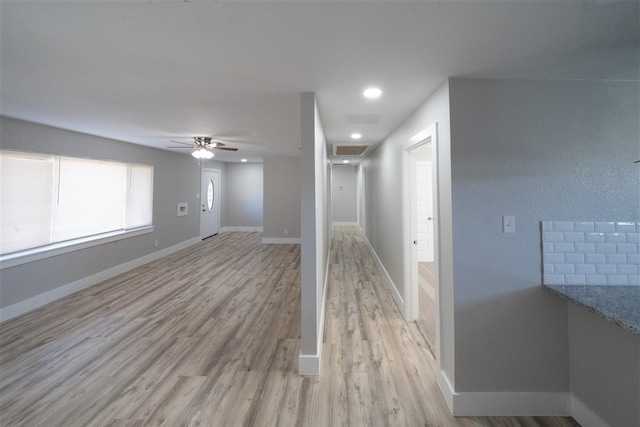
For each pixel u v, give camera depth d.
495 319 1.79
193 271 4.84
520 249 1.79
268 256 5.94
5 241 3.05
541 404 1.76
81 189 3.97
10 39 1.42
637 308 1.36
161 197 5.75
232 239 7.84
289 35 1.37
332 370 2.17
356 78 1.86
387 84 1.95
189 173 6.80
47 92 2.19
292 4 1.15
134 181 5.00
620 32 1.32
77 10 1.19
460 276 1.79
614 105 1.79
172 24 1.29
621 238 1.76
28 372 2.13
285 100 2.33
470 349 1.79
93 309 3.28
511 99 1.80
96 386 1.97
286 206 7.32
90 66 1.73
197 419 1.69
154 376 2.09
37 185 3.37
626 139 1.78
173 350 2.44
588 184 1.78
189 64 1.69
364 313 3.22
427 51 1.50
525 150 1.79
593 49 1.47
